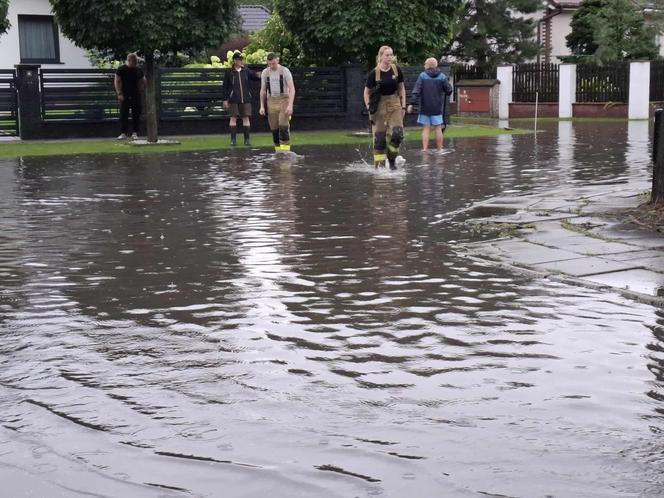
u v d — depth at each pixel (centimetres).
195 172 1658
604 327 576
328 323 594
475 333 566
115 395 460
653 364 500
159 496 346
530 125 3300
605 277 711
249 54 3120
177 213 1126
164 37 2269
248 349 538
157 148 2281
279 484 354
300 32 2684
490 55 4344
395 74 1614
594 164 1720
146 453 387
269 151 2159
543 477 357
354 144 2380
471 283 706
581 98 3966
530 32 4362
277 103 2031
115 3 2219
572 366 498
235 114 2345
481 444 390
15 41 3541
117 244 909
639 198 1151
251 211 1131
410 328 579
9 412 438
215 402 448
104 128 2681
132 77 2564
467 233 941
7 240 941
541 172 1573
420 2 2614
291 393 460
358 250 852
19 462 380
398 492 346
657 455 377
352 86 2944
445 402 444
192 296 675
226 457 381
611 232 905
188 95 2759
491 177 1498
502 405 438
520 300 650
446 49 4388
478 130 2844
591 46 4541
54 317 621
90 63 3697
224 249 869
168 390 467
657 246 828
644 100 3809
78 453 388
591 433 401
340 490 348
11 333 581
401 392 459
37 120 2598
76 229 1012
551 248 834
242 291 689
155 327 590
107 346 548
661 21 4153
